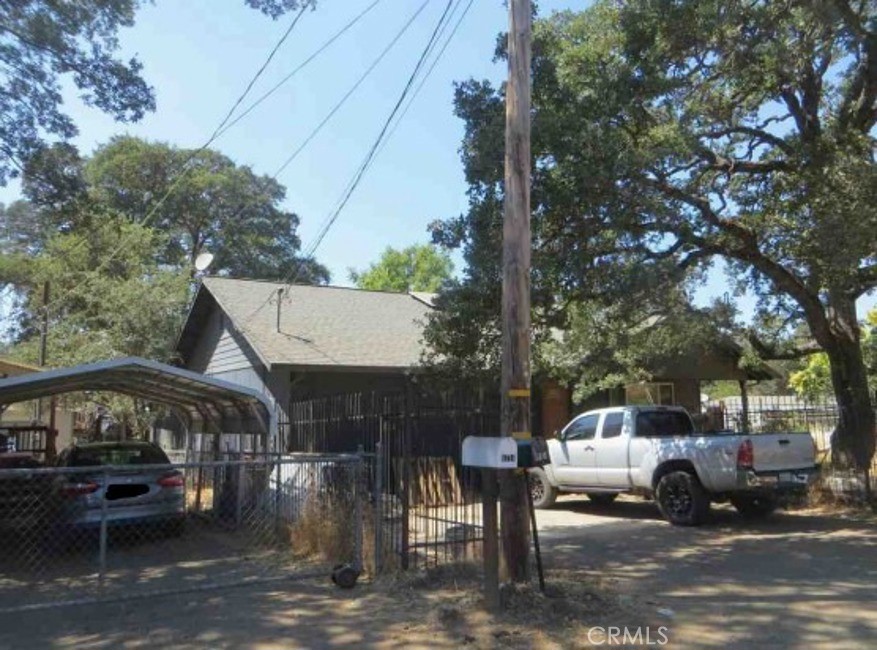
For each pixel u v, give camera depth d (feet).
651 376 64.69
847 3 36.52
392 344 60.85
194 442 56.44
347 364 53.88
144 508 36.14
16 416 99.30
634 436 44.04
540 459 22.98
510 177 24.94
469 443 23.18
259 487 39.45
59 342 82.79
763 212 42.70
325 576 27.32
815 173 37.88
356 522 27.27
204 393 44.37
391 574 27.09
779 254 42.78
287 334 58.70
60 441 94.68
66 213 45.50
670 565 29.76
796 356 59.93
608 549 33.71
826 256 36.42
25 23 37.58
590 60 37.50
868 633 20.43
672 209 35.88
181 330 74.13
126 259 96.27
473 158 32.71
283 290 62.69
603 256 36.04
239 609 23.43
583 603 22.97
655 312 48.78
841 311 48.60
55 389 43.16
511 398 24.00
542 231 34.53
